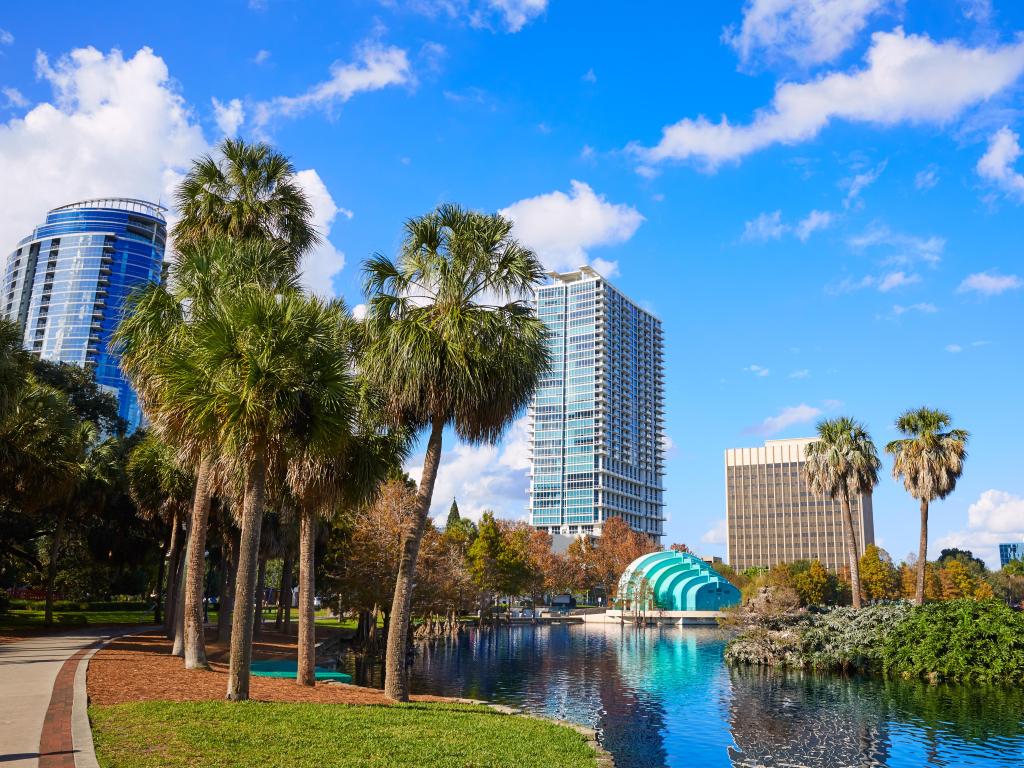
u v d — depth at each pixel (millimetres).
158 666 24438
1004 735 25750
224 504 40781
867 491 56156
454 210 22859
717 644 71875
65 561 74562
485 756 13977
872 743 24469
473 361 21234
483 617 104500
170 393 18062
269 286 24375
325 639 52625
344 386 18422
